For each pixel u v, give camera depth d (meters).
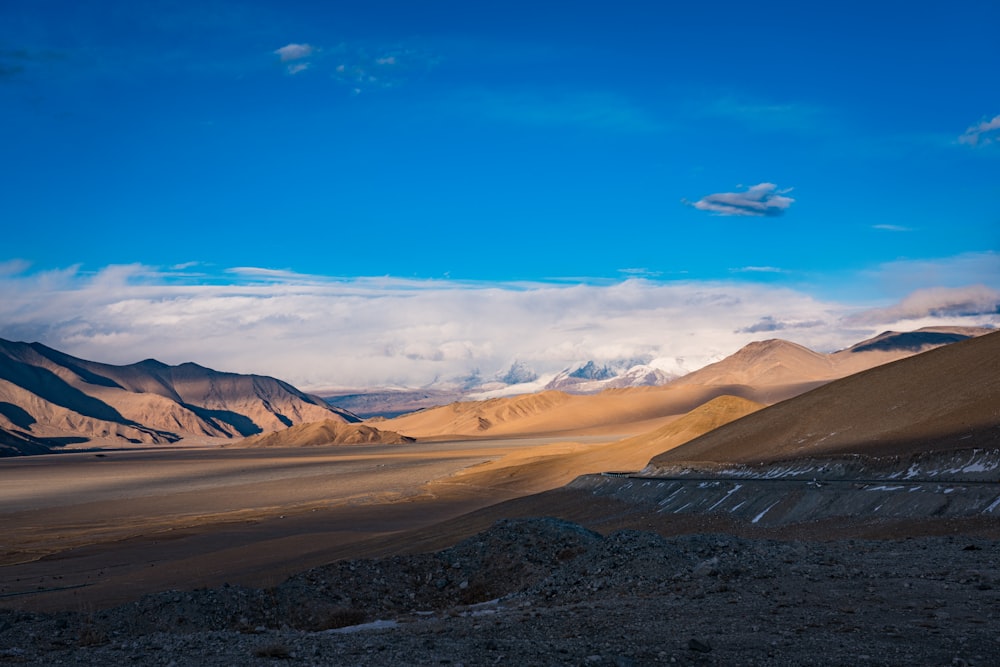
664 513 71.06
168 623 25.92
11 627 24.38
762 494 62.38
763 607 18.70
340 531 96.19
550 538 32.38
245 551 78.75
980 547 25.94
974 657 14.09
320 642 17.91
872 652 14.62
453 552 32.38
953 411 70.38
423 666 15.06
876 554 25.36
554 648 16.08
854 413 87.12
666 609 19.23
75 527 121.06
